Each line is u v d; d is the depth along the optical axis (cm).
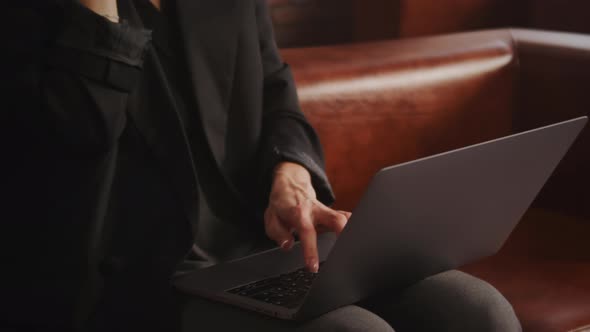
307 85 183
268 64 161
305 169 148
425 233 117
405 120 197
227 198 148
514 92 222
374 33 368
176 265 135
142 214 136
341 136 187
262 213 150
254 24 154
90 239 129
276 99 159
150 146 135
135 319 136
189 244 136
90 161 127
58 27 122
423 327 129
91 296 131
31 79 122
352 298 120
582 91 213
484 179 117
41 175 128
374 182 101
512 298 167
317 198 152
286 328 116
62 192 128
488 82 213
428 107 201
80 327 131
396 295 133
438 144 204
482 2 352
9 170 129
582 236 201
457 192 114
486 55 215
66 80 122
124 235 135
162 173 137
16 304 131
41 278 130
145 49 129
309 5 464
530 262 184
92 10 125
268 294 122
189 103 145
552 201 221
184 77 144
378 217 106
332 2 471
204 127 143
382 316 134
